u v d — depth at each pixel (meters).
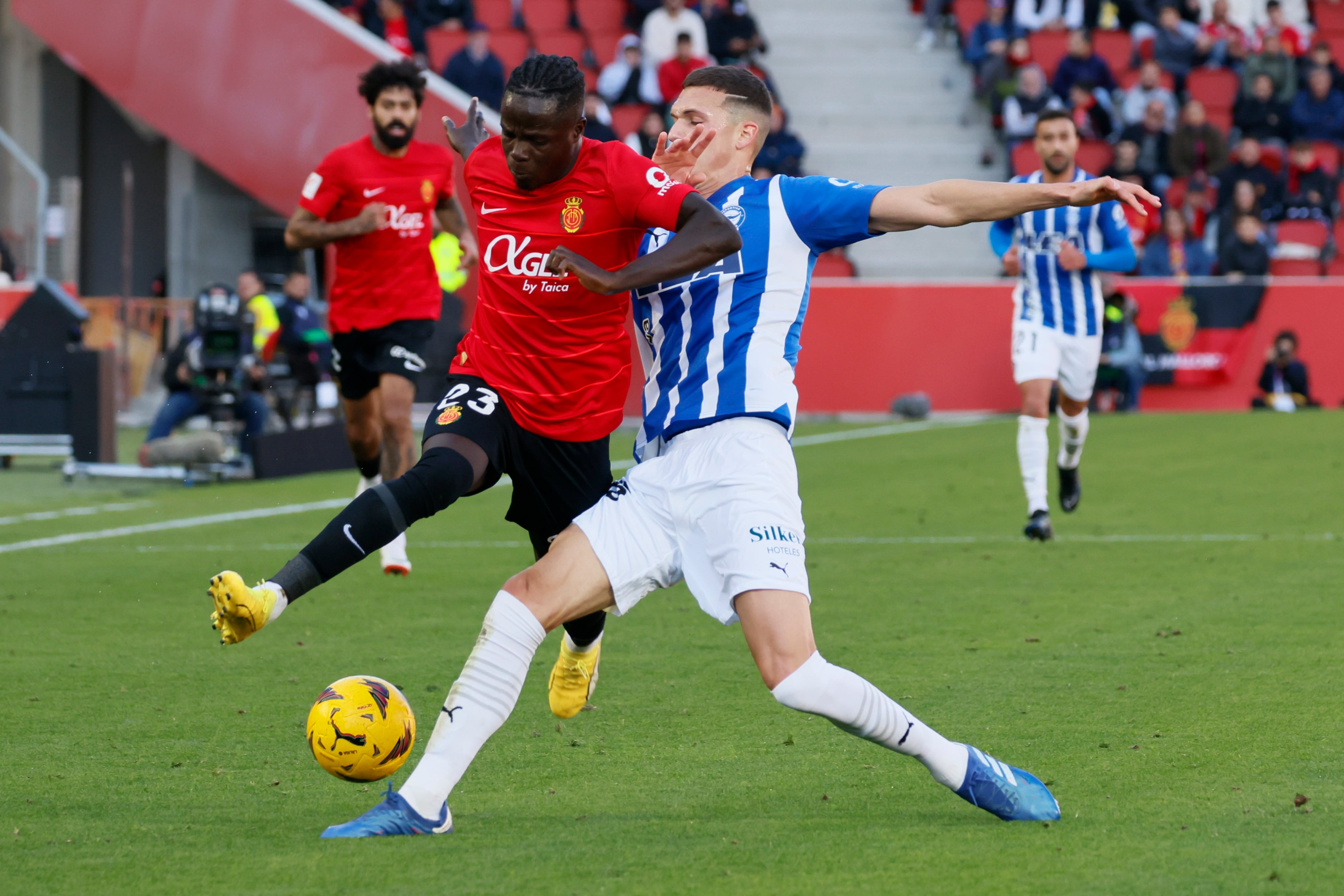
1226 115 54.25
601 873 8.77
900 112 55.66
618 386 11.14
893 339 43.94
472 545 23.95
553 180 10.38
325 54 45.81
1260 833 9.46
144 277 55.38
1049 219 23.11
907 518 26.00
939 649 15.69
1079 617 17.31
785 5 59.44
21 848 9.40
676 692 13.95
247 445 35.09
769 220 10.13
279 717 13.11
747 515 9.62
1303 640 15.75
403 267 20.25
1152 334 43.91
